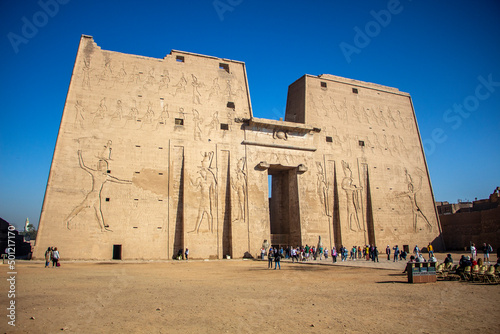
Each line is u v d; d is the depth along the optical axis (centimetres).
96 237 3334
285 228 4503
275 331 861
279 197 4594
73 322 925
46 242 3158
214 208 3856
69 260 3189
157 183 3678
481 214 4759
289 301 1242
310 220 4312
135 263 3194
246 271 2484
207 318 984
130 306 1136
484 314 1034
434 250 4909
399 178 4988
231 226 3878
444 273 1888
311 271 2472
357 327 897
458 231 5144
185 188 3769
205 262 3428
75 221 3288
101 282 1734
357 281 1833
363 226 4591
